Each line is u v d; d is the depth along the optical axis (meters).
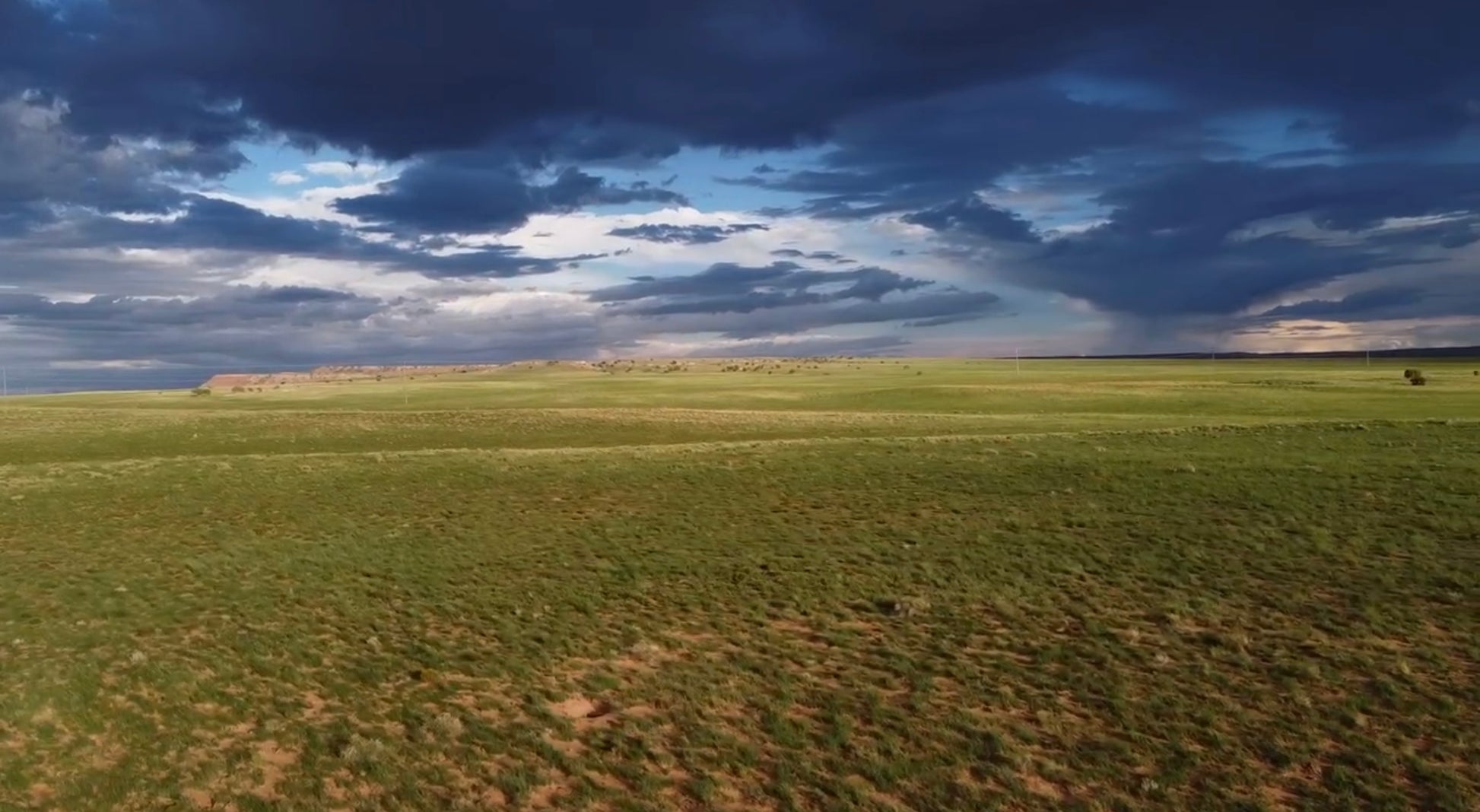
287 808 12.91
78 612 22.17
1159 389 104.19
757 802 13.15
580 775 13.88
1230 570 22.72
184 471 40.41
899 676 17.47
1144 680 16.81
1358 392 95.88
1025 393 103.69
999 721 15.45
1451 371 158.62
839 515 30.11
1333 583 21.44
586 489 35.62
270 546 28.45
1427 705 15.38
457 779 13.80
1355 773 13.49
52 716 16.08
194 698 16.98
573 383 154.62
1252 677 16.81
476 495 35.31
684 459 40.69
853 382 143.88
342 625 21.11
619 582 23.91
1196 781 13.48
